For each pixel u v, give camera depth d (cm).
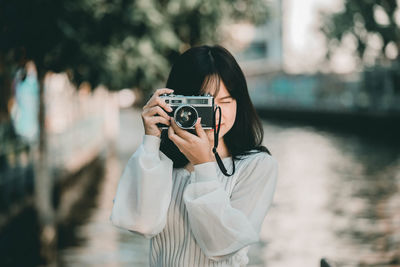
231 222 165
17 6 495
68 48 556
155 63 650
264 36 5544
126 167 176
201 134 171
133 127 3478
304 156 2169
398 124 2944
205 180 169
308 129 3666
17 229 824
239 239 164
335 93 4050
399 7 2980
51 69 573
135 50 639
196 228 167
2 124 913
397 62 3275
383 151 2323
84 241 845
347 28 3391
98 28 609
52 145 1260
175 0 707
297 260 759
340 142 2766
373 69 3450
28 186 1023
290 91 4806
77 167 1555
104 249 798
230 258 180
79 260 739
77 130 1623
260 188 180
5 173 880
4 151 893
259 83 5316
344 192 1342
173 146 191
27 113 1049
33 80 1064
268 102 5147
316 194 1314
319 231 930
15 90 984
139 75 649
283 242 854
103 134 2262
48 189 726
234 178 180
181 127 171
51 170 1227
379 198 1255
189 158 173
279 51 5534
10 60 577
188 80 180
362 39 3384
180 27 744
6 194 870
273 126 3984
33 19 502
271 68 5138
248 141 192
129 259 746
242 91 185
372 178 1581
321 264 209
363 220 1017
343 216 1055
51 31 518
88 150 1794
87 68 595
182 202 178
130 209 173
